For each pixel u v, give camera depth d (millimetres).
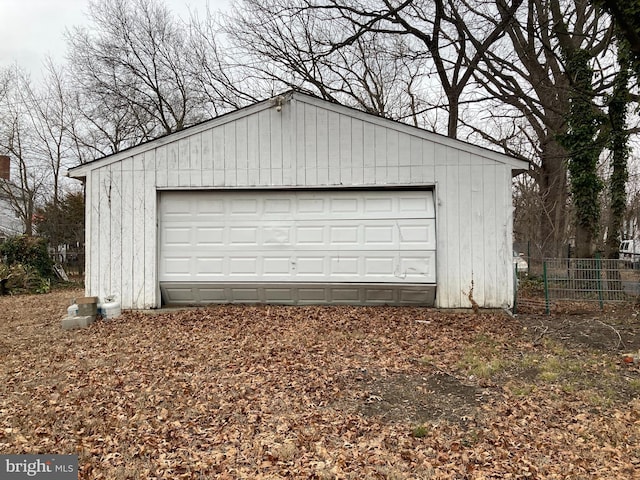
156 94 24625
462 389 5410
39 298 14852
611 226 12938
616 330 7832
